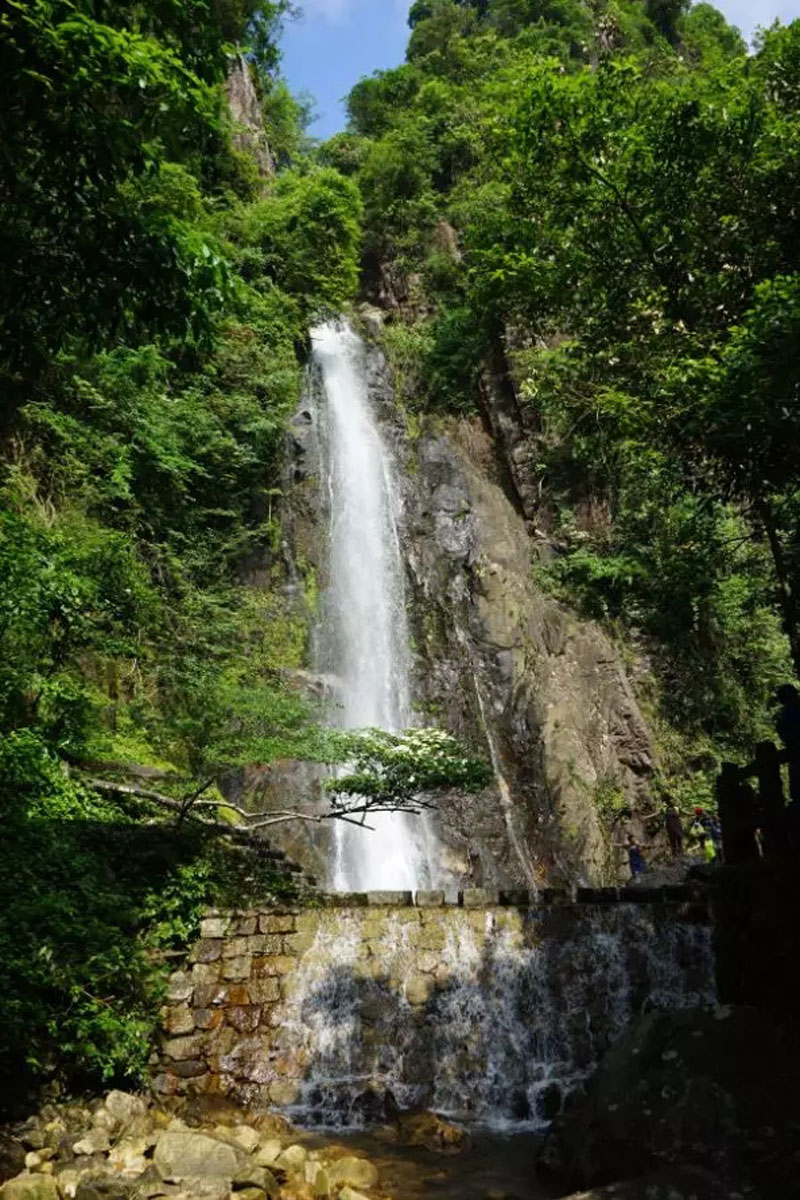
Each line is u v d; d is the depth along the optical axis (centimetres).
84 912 696
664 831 1703
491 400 2350
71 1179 512
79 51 467
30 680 852
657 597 1853
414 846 1483
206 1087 724
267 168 2617
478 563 1875
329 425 2030
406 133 2903
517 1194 554
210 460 1681
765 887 622
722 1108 484
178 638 1296
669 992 851
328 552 1781
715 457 788
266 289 2105
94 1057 641
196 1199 493
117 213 544
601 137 897
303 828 1341
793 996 586
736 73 894
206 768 1064
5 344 586
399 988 816
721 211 873
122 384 1422
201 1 554
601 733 1755
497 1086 783
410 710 1716
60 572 845
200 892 792
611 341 956
